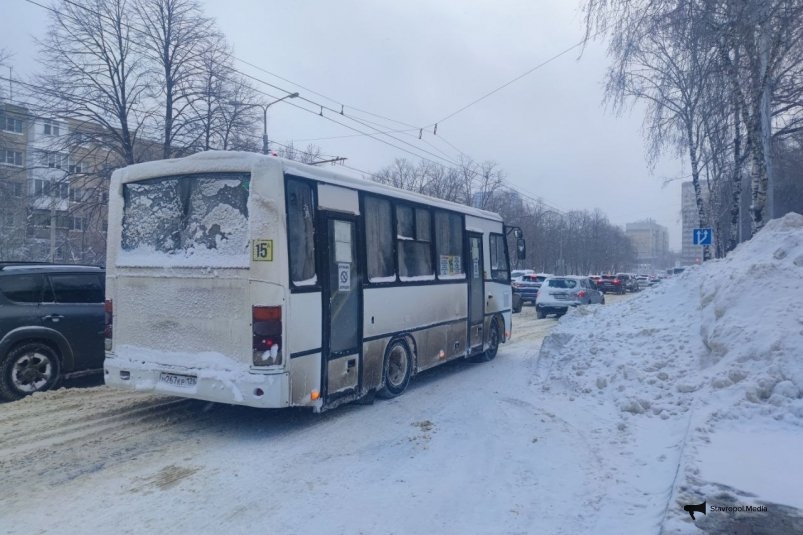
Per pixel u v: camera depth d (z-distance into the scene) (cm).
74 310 856
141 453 598
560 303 2330
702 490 424
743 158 1847
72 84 2438
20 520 439
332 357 715
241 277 634
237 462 576
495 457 594
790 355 629
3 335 782
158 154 2661
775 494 416
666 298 1107
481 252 1202
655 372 791
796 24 1122
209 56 2605
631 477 513
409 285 905
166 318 675
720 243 2988
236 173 654
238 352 633
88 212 2712
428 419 749
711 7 1153
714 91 1370
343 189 753
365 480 532
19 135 3384
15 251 3372
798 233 857
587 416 727
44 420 704
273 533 425
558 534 416
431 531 428
